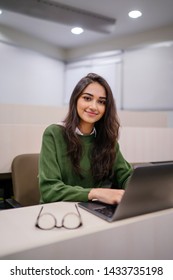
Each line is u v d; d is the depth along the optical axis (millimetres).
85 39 4355
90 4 3049
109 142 1177
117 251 607
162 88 3795
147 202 679
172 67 3689
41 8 2955
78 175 1128
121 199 625
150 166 624
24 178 1345
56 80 4781
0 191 1636
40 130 1591
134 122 2711
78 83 1118
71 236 547
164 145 2008
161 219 687
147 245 660
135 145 1864
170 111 3721
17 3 2812
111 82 4348
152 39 3896
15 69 4098
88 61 4637
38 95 4469
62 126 1142
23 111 2143
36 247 508
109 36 4188
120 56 4254
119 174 1218
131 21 3557
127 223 625
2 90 3949
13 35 4027
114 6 3096
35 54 4375
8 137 1486
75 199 871
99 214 699
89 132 1178
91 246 569
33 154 1422
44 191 979
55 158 1066
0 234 566
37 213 724
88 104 1087
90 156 1162
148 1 2965
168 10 3201
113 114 1156
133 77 4102
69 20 3227
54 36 4242
